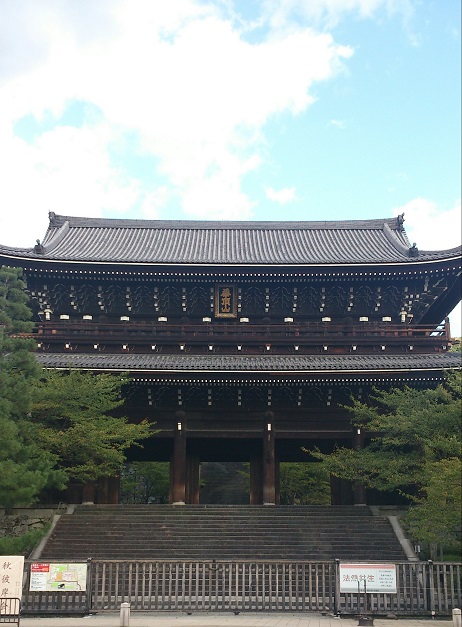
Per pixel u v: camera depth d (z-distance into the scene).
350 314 40.34
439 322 46.62
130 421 35.00
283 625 17.66
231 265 37.84
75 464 31.47
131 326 39.12
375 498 34.06
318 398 35.25
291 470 46.31
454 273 38.16
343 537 28.23
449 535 25.80
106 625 17.66
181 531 28.55
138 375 33.19
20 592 18.03
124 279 38.78
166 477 50.94
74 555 26.44
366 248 47.75
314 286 39.59
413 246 40.97
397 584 19.66
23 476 23.97
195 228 52.97
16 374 26.62
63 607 20.64
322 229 52.72
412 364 33.19
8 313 26.72
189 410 35.19
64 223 50.66
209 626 17.41
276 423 35.03
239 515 30.36
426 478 27.42
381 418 30.92
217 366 33.16
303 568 20.23
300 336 38.72
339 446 38.44
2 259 37.31
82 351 38.53
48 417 30.84
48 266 37.81
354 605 20.02
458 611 17.34
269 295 39.84
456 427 27.62
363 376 33.22
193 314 40.28
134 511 30.66
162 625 17.59
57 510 30.58
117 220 52.62
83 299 39.91
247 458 44.72
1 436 23.89
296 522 29.59
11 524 30.28
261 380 33.69
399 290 39.62
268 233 52.50
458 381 27.52
